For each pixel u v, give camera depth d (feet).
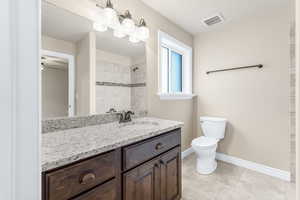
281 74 6.56
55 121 4.04
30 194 1.19
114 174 3.10
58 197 2.30
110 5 4.72
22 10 1.13
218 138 7.69
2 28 1.03
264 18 6.93
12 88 1.08
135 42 6.07
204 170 7.00
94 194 2.72
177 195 4.96
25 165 1.15
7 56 1.05
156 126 4.66
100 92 5.08
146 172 3.77
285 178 6.50
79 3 4.49
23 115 1.14
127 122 5.27
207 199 5.33
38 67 1.23
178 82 9.35
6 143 1.06
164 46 8.35
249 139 7.45
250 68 7.34
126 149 3.31
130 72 5.97
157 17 6.89
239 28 7.64
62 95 4.22
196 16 7.23
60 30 4.18
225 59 8.13
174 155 4.81
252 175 6.84
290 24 6.32
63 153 2.51
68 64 4.34
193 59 9.37
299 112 1.06
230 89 7.98
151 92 6.71
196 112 9.32
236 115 7.81
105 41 5.19
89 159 2.69
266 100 6.95
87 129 4.28
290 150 6.40
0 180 1.03
